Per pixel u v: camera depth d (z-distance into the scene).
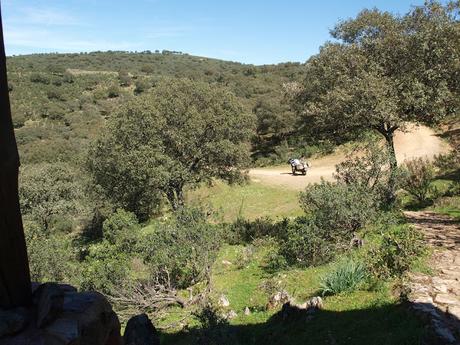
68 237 31.48
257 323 8.03
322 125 16.31
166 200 25.31
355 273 7.79
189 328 9.12
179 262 11.51
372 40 15.84
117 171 19.67
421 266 7.74
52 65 92.31
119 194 21.55
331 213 10.83
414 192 16.02
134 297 10.87
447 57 14.59
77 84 82.88
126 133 17.94
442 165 20.33
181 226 11.93
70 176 32.69
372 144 12.87
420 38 14.64
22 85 74.38
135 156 17.22
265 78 70.88
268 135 49.97
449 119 33.31
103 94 77.19
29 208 31.05
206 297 10.59
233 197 26.47
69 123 62.16
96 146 19.97
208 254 11.70
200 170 20.20
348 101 14.45
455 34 14.53
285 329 7.05
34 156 47.00
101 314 3.07
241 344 7.15
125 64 112.38
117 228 15.45
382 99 14.11
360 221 10.80
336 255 10.40
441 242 9.29
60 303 2.81
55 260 14.78
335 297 7.51
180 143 18.25
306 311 7.21
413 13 15.57
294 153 40.03
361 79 14.61
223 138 19.58
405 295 6.43
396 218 11.94
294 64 84.56
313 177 29.89
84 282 11.95
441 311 5.81
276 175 32.28
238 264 13.33
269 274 11.46
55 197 31.17
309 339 6.29
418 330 5.27
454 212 13.16
